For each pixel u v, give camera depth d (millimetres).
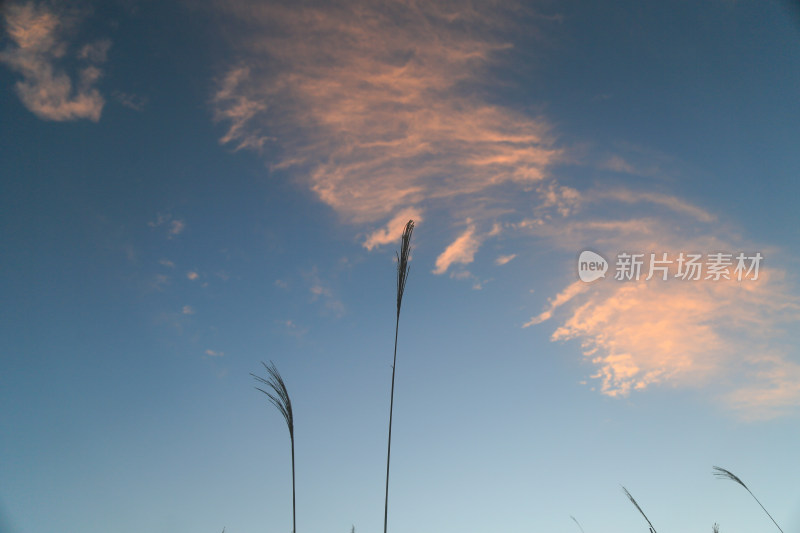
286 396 10133
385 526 7562
